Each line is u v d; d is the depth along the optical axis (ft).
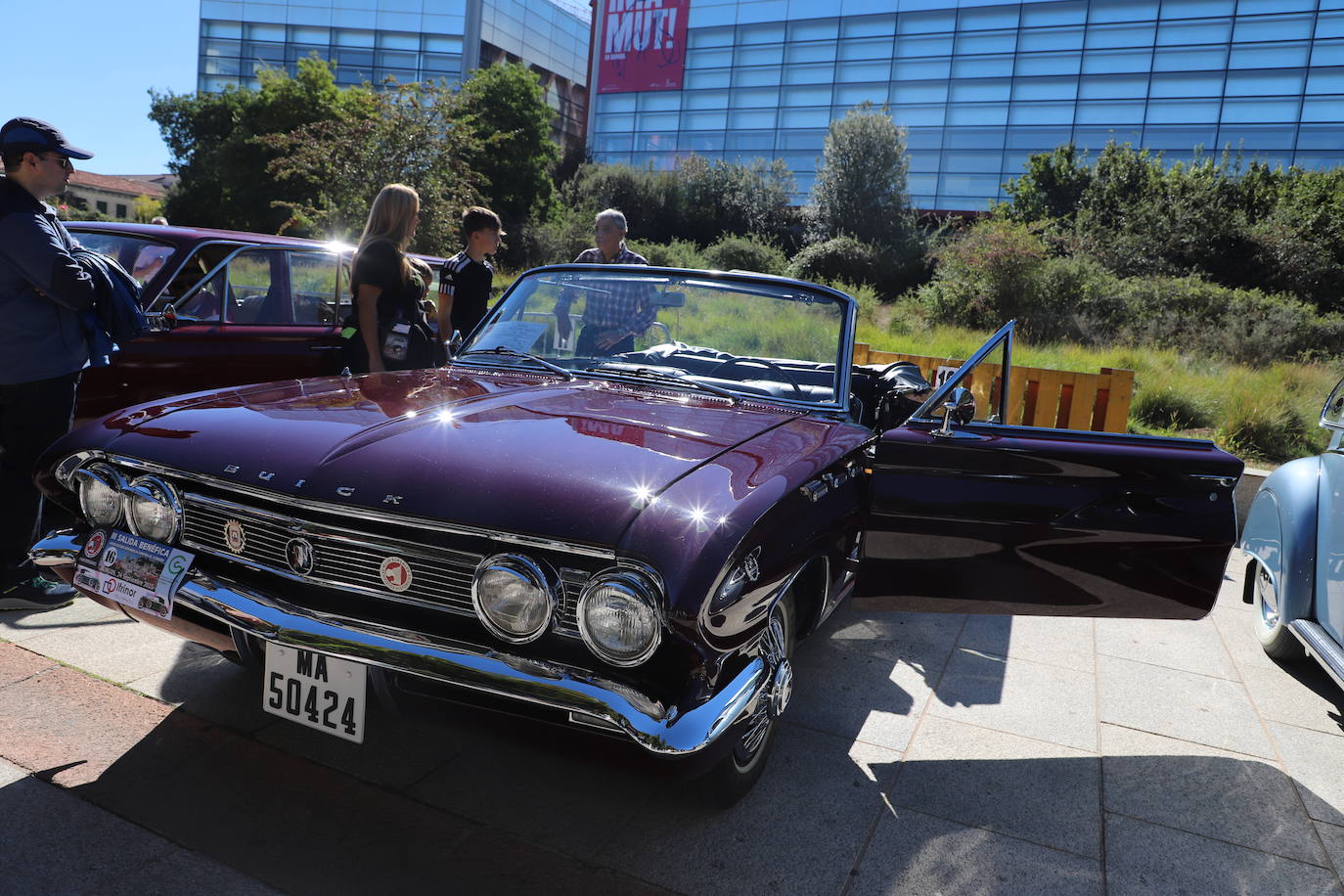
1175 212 79.92
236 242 15.79
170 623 7.54
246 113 103.76
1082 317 55.36
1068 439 9.00
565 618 6.22
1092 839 7.72
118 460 7.49
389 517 6.32
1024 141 124.57
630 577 5.77
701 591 5.77
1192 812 8.25
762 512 6.45
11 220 9.92
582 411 8.28
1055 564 8.88
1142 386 30.78
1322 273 74.84
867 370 13.24
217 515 7.23
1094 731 9.77
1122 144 116.78
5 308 10.21
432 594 6.54
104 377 13.85
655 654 6.05
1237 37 110.63
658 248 90.99
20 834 6.69
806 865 7.09
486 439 7.15
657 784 8.09
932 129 130.52
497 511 6.16
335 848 6.88
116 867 6.44
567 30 196.95
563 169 147.13
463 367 10.71
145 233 15.21
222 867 6.53
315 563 6.77
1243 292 59.72
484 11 170.91
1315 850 7.75
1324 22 105.70
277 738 8.41
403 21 171.22
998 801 8.22
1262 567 12.46
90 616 10.68
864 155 106.01
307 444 7.11
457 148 54.60
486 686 5.98
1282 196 84.53
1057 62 121.60
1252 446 27.86
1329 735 9.98
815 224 108.17
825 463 7.82
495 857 6.91
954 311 59.47
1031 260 58.13
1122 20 116.88
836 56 136.87
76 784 7.40
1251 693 11.03
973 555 8.82
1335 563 10.34
